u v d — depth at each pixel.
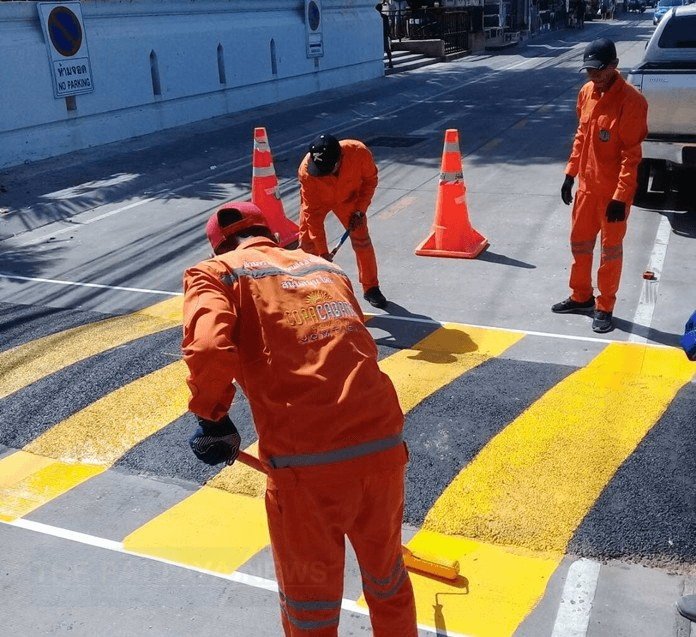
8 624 3.30
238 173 12.23
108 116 14.32
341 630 3.19
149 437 4.68
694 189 9.70
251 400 2.63
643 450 4.24
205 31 16.61
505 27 35.72
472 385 5.11
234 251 2.80
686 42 8.95
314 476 2.51
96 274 7.80
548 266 7.44
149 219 9.78
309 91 20.78
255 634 3.20
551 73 24.16
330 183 5.98
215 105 17.17
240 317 2.64
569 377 5.16
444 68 26.72
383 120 16.67
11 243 9.05
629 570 3.43
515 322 6.19
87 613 3.34
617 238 5.65
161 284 7.43
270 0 18.95
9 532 3.89
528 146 13.20
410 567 3.46
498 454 4.29
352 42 22.67
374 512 2.64
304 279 2.75
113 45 14.20
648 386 4.97
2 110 12.17
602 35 39.69
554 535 3.64
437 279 7.23
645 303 6.38
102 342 6.00
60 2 12.95
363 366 2.64
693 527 3.63
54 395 5.18
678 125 8.52
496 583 3.38
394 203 10.03
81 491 4.21
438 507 3.89
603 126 5.52
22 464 4.48
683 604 3.16
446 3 30.02
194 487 4.20
